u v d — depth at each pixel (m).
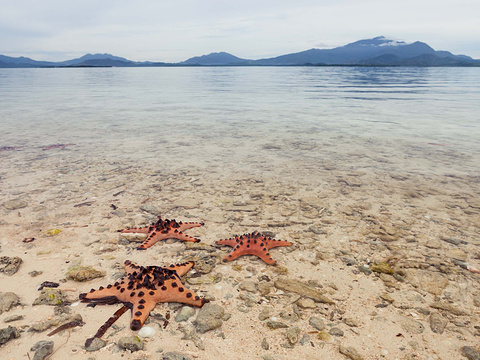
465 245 0.90
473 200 1.21
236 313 0.62
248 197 1.23
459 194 1.26
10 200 1.16
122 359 0.51
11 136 2.23
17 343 0.53
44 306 0.62
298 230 0.98
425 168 1.57
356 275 0.76
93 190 1.27
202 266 0.78
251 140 2.17
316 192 1.28
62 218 1.03
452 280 0.74
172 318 0.60
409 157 1.76
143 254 0.83
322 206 1.15
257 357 0.52
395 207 1.15
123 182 1.36
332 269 0.78
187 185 1.34
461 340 0.57
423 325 0.60
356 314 0.63
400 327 0.60
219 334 0.57
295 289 0.70
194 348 0.54
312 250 0.87
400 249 0.88
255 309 0.64
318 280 0.74
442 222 1.04
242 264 0.80
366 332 0.58
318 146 2.01
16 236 0.91
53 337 0.55
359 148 1.96
